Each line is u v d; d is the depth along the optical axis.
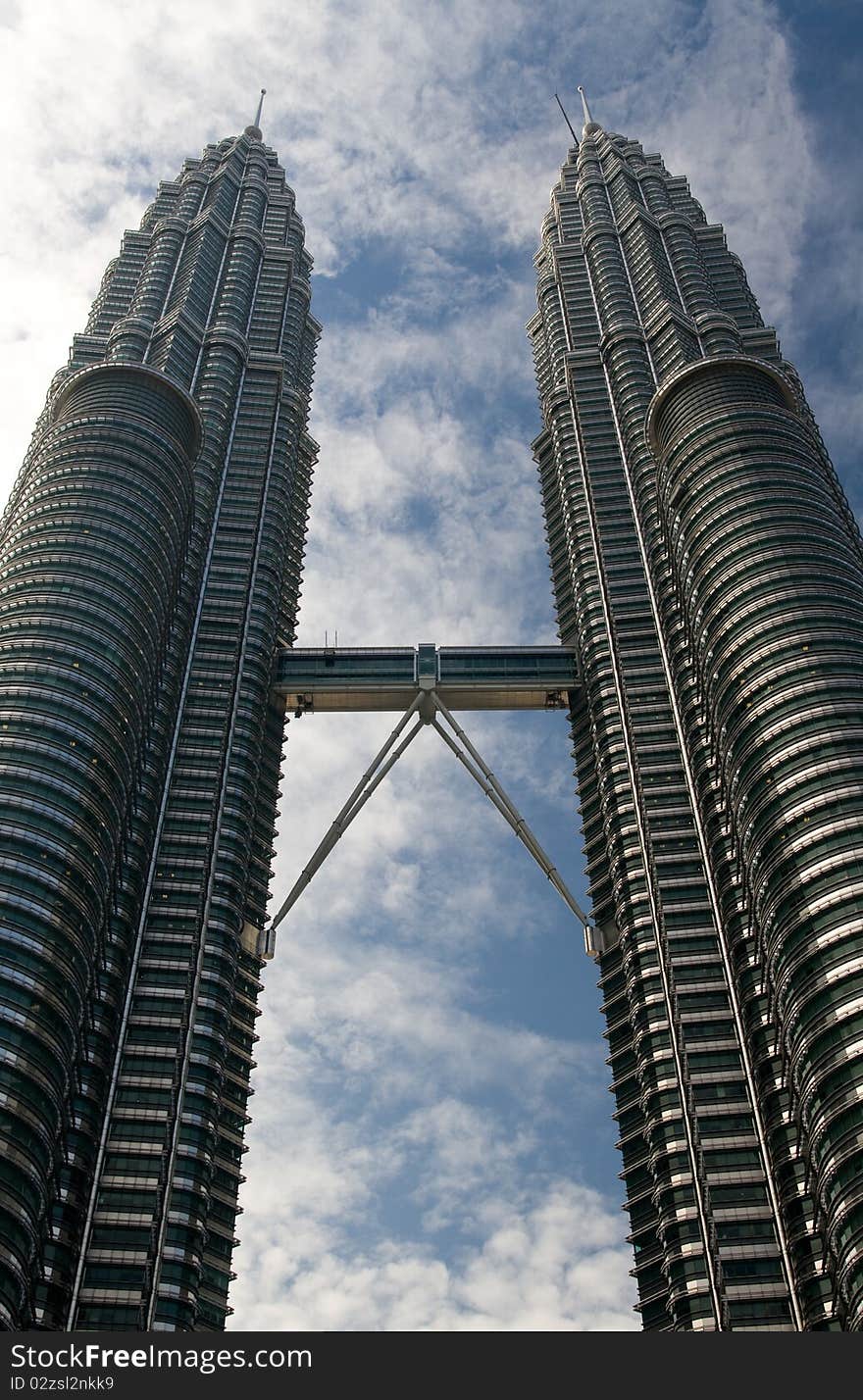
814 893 120.75
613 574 198.88
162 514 165.12
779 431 175.88
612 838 167.62
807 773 129.75
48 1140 107.69
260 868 176.25
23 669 136.38
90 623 144.25
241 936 165.00
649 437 194.00
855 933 115.38
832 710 134.50
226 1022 147.25
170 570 164.12
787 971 119.06
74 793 127.50
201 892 156.75
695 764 168.12
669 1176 133.50
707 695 154.62
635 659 186.25
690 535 166.38
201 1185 131.62
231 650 188.00
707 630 154.38
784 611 146.88
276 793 185.75
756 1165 131.62
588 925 167.75
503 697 198.88
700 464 172.62
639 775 170.75
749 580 152.00
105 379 186.00
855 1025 110.50
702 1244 127.56
